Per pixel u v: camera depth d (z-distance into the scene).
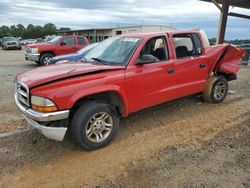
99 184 3.22
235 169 3.52
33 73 4.07
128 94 4.33
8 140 4.39
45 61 13.84
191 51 5.52
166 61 4.93
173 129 4.84
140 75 4.44
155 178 3.33
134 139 4.42
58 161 3.75
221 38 13.18
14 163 3.69
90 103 3.93
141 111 5.75
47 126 3.63
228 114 5.63
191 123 5.12
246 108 6.07
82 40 14.67
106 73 4.07
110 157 3.84
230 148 4.11
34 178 3.35
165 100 5.04
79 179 3.33
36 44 13.84
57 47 13.92
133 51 4.48
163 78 4.85
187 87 5.43
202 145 4.20
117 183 3.24
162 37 4.96
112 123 4.16
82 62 4.84
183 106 6.14
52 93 3.52
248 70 12.70
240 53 6.53
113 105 4.31
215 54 5.95
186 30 5.49
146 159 3.78
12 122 5.19
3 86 8.59
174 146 4.17
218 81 6.21
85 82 3.81
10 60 18.92
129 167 3.58
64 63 4.86
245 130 4.78
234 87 8.52
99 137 4.06
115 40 5.11
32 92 3.56
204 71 5.80
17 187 3.18
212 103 6.37
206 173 3.42
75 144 4.24
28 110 3.67
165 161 3.72
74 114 3.84
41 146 4.19
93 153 3.97
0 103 6.52
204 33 6.32
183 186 3.16
